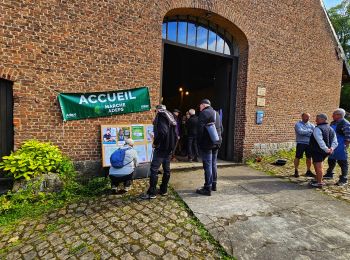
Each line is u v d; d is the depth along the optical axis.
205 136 4.73
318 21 9.78
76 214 4.12
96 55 5.68
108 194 4.93
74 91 5.50
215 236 3.44
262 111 8.51
